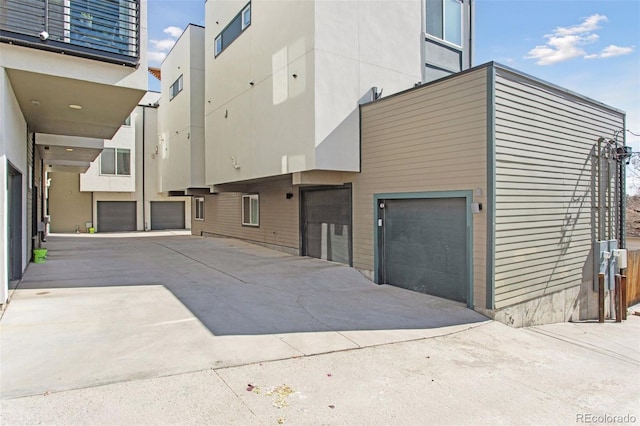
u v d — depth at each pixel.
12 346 4.36
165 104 19.09
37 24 6.50
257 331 5.14
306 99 8.16
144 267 9.64
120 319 5.41
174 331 4.99
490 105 6.25
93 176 22.19
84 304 6.12
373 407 3.42
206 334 4.93
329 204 10.28
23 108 8.35
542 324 7.41
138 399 3.29
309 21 8.03
